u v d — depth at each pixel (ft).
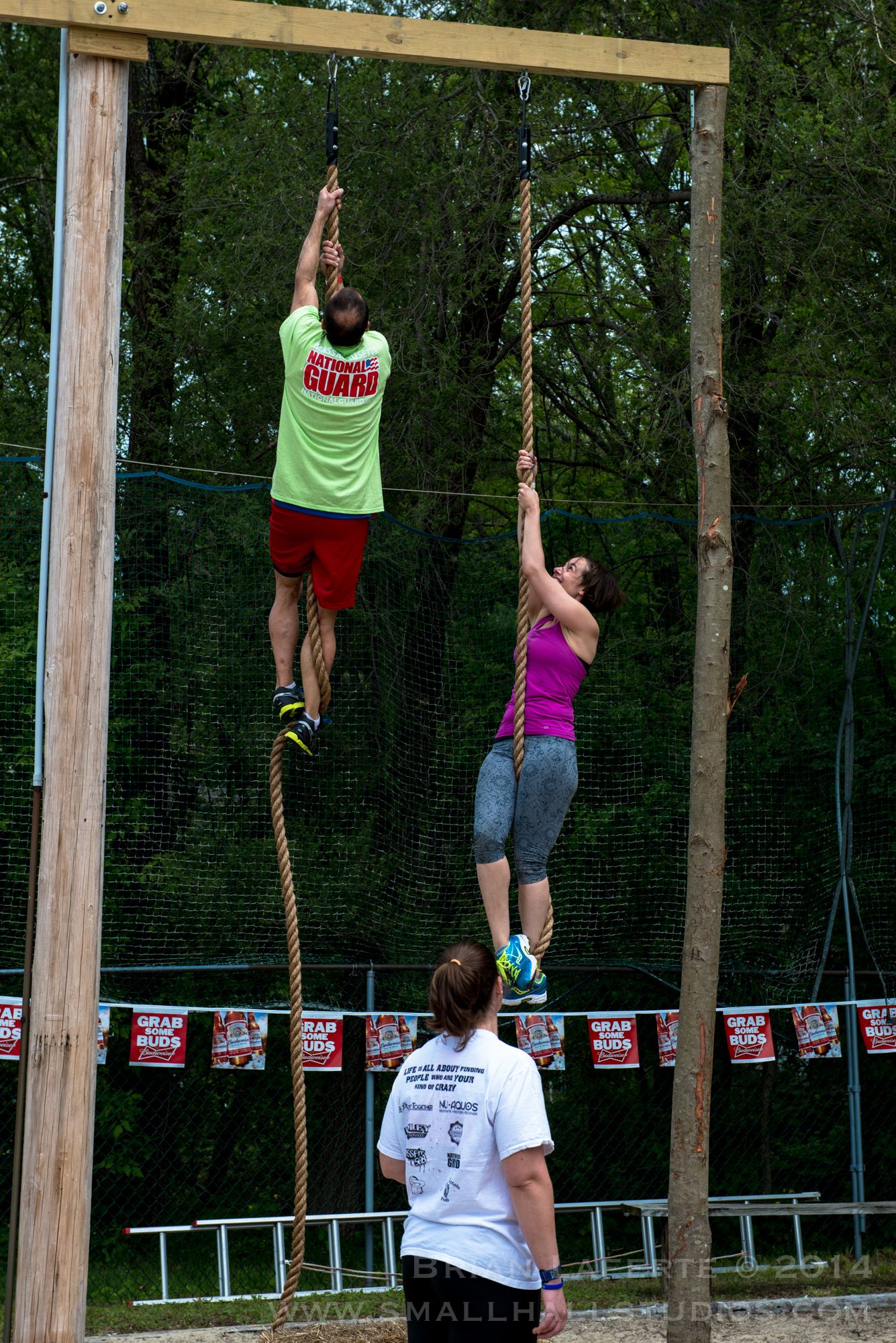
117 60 16.63
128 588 31.63
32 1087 15.34
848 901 32.89
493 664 32.96
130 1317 27.37
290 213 33.35
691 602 35.65
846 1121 36.86
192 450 37.19
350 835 32.42
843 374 34.30
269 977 36.17
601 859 33.88
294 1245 17.57
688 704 34.73
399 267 34.58
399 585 32.65
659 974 34.06
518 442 41.06
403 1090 12.58
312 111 34.37
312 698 18.57
